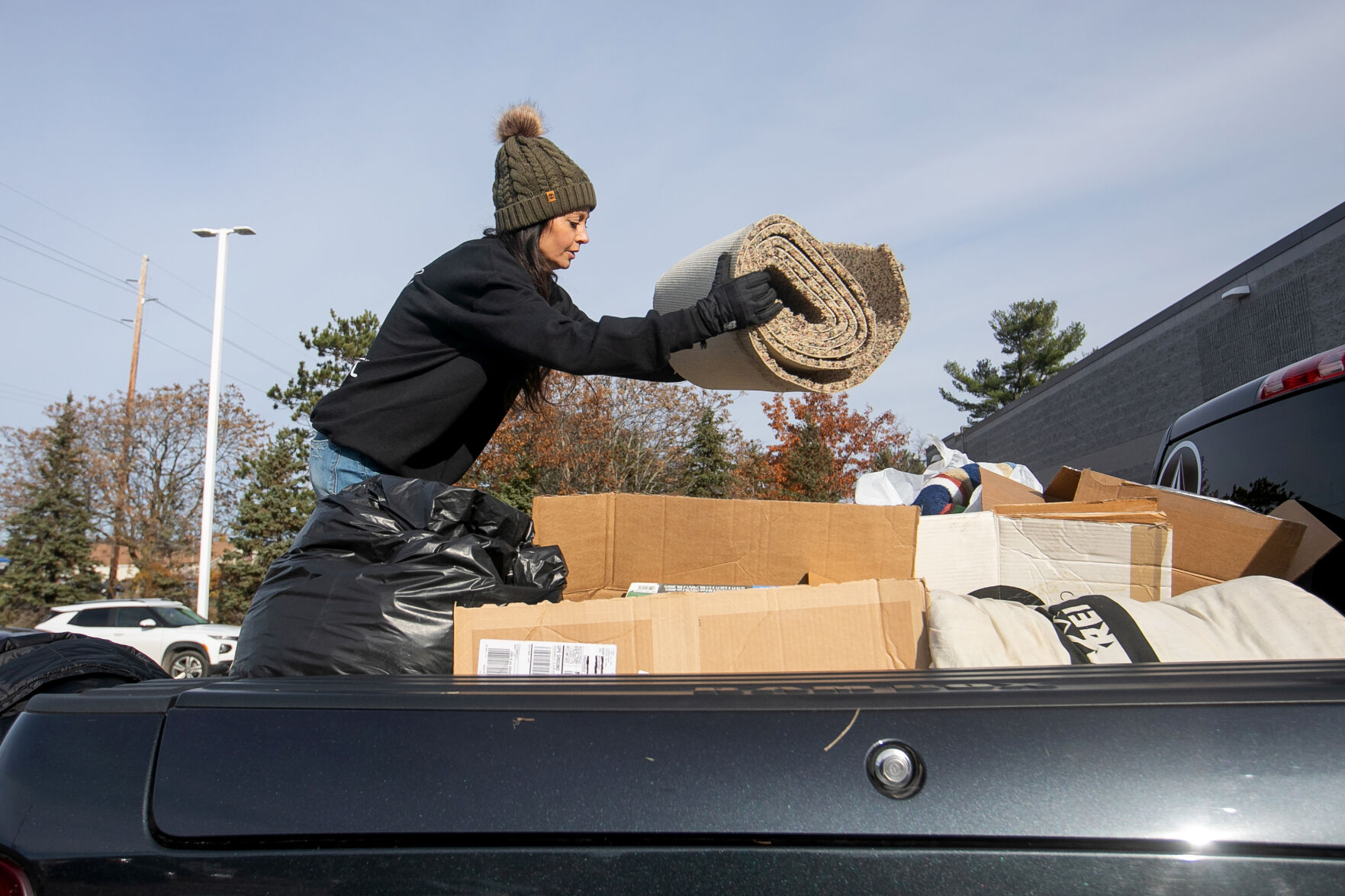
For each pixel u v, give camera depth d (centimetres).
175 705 116
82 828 107
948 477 293
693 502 221
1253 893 91
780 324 208
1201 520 224
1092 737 101
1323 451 261
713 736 106
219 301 2123
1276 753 98
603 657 160
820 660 158
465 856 100
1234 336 1305
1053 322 4588
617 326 183
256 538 2730
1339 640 143
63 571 3020
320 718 112
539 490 2092
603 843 100
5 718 177
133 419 3133
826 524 217
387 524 183
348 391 202
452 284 192
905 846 97
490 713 111
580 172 206
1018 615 147
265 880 102
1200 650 143
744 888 97
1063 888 93
